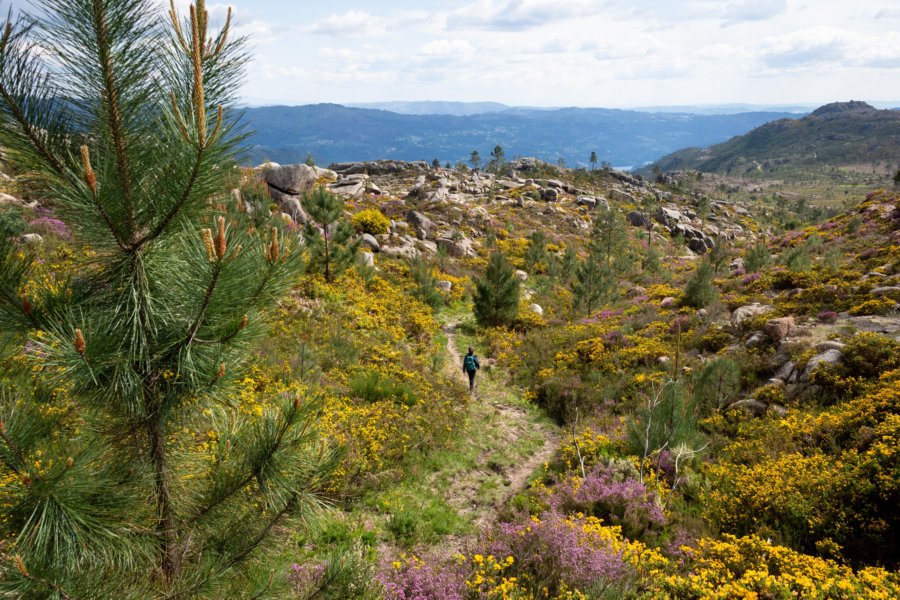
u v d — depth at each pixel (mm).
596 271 27875
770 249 39188
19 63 1843
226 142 2139
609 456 10688
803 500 7613
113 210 2102
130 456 2746
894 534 6691
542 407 15727
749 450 10086
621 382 15344
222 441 3115
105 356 2229
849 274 20234
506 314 24969
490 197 78500
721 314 19766
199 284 2281
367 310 20734
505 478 10562
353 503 8352
